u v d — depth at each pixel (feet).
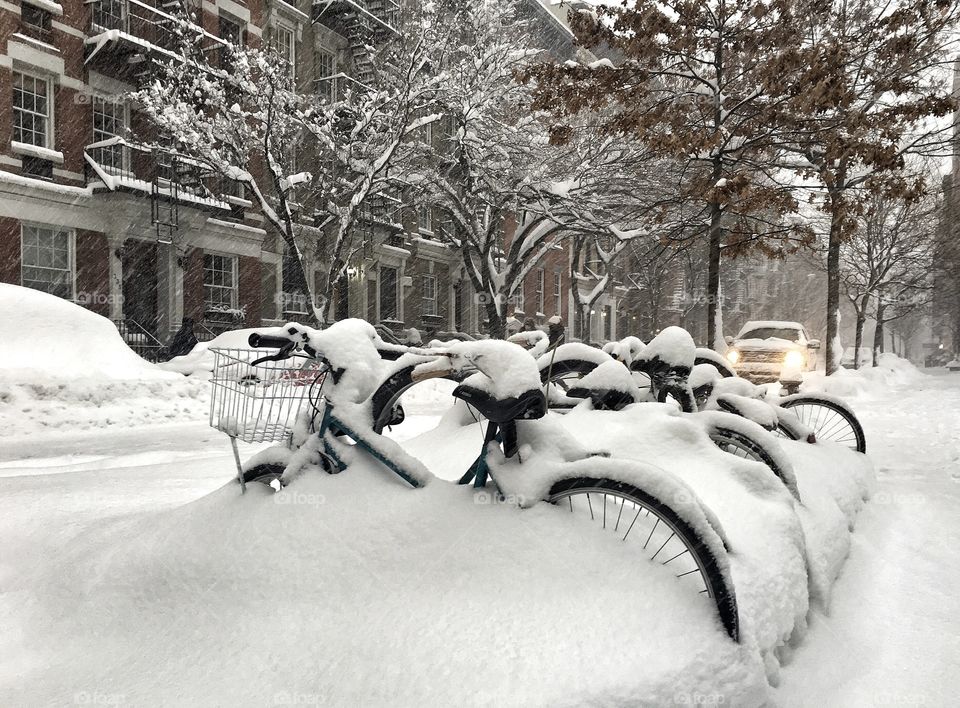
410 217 98.27
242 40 73.26
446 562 7.77
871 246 95.25
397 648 6.76
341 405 9.47
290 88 63.67
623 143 63.46
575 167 67.97
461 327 112.06
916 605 10.67
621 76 42.73
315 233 75.66
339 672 6.68
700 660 6.54
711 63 41.86
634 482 7.74
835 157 37.50
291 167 70.18
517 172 70.23
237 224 70.03
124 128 60.18
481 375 8.78
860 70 39.78
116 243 59.57
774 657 7.64
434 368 9.14
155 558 9.13
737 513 9.59
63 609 9.06
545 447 8.84
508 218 110.32
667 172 62.28
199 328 65.98
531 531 8.00
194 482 17.37
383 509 8.54
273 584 8.08
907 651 9.03
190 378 41.16
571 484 8.20
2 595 9.81
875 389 53.67
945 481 20.36
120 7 61.41
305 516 8.69
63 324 38.63
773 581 8.38
